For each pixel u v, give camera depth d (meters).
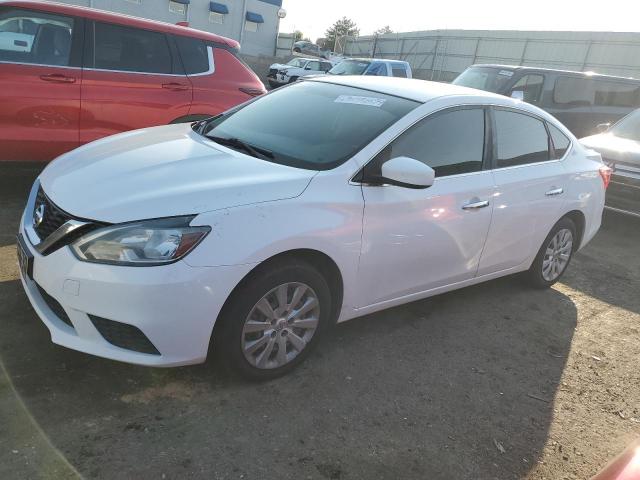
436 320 4.15
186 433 2.60
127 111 5.42
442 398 3.20
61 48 5.10
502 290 4.92
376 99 3.73
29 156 5.07
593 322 4.56
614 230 7.70
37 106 4.96
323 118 3.64
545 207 4.46
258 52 33.47
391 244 3.32
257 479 2.40
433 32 33.62
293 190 2.90
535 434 3.02
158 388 2.88
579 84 10.37
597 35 26.61
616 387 3.61
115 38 5.39
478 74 10.76
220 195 2.71
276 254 2.80
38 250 2.74
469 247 3.88
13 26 4.89
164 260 2.51
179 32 5.84
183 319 2.57
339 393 3.08
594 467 2.83
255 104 4.19
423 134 3.53
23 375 2.81
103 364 2.99
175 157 3.19
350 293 3.25
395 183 3.17
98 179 2.90
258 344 2.93
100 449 2.42
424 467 2.64
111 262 2.51
